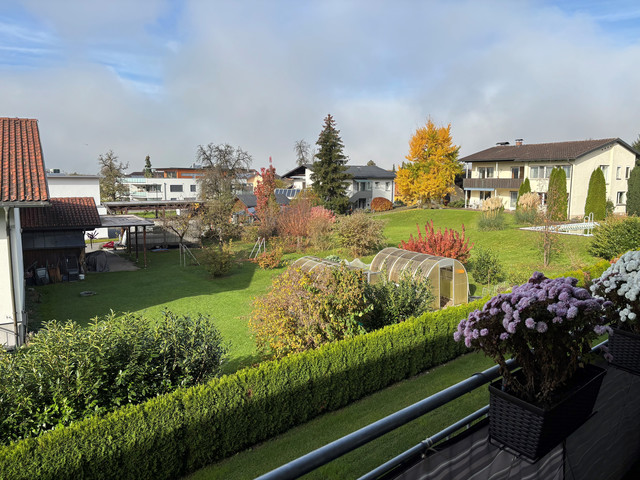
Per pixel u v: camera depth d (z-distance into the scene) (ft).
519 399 6.93
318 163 168.55
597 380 7.70
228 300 62.13
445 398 6.37
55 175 128.26
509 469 7.23
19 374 20.76
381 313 34.55
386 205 180.14
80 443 18.66
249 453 23.47
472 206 160.45
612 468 9.58
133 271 87.45
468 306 34.99
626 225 68.69
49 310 58.95
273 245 100.42
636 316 10.61
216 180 161.07
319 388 26.43
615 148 135.03
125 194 230.27
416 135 155.74
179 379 24.56
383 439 22.03
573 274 44.78
